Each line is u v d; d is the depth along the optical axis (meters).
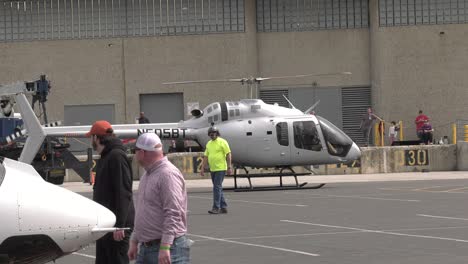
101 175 10.08
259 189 29.64
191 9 46.50
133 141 31.38
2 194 8.23
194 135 30.80
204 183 33.81
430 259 13.32
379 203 23.09
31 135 25.66
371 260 13.36
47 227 8.34
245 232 17.39
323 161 30.56
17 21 46.41
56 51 46.38
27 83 26.78
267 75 47.16
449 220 18.61
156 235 8.41
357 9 47.19
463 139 45.78
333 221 18.98
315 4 47.09
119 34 46.47
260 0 47.03
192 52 46.44
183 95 46.38
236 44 46.44
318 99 47.28
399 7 46.09
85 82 46.34
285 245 15.35
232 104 30.73
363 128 43.38
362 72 47.22
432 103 45.94
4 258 8.30
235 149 30.20
